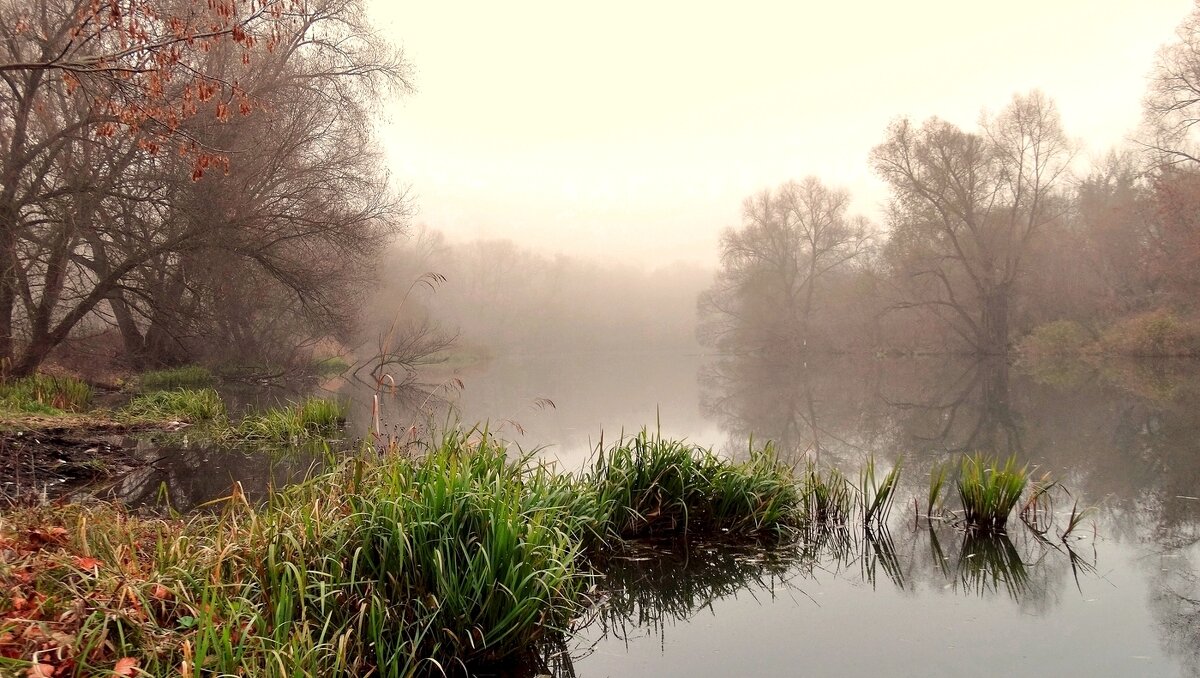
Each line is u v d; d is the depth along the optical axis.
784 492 6.13
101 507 4.91
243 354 22.91
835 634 4.11
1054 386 19.48
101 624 2.86
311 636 3.07
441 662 3.45
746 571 5.14
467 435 5.30
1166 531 5.94
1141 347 26.19
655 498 5.91
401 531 3.53
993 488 6.02
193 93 7.12
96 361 19.33
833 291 43.75
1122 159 36.06
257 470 8.09
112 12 6.37
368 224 20.62
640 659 3.83
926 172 30.28
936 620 4.27
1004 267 31.58
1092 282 31.22
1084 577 4.94
